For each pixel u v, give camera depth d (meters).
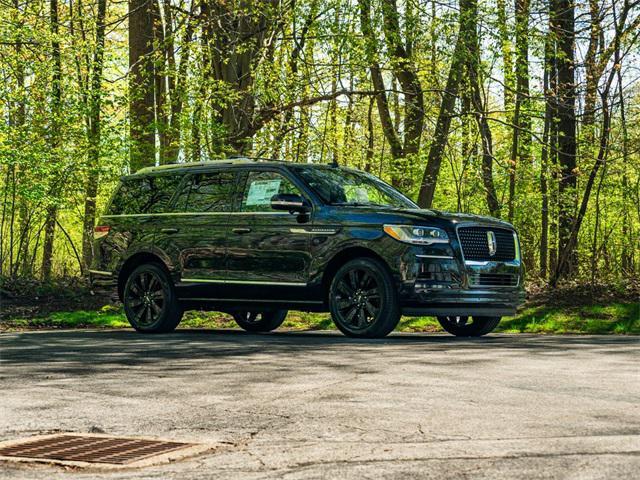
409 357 8.16
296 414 5.29
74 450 4.42
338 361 7.89
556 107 19.67
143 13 20.70
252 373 7.17
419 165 22.33
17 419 5.30
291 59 19.95
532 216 23.34
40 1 20.36
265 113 19.89
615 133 20.31
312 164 11.51
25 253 22.80
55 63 19.31
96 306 16.48
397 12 18.89
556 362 7.74
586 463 3.89
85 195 20.88
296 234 10.84
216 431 4.87
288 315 15.02
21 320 15.03
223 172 11.71
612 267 19.52
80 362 8.20
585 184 22.27
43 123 19.17
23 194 19.02
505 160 20.38
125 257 12.34
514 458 4.02
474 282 10.36
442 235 10.22
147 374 7.23
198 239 11.62
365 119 29.19
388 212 10.40
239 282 11.27
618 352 8.61
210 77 18.94
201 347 9.52
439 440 4.45
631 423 4.88
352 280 10.48
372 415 5.18
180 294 11.82
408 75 21.50
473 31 18.88
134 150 19.38
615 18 16.94
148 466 4.07
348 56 19.34
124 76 19.83
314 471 3.86
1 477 3.92
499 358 8.05
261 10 19.22
